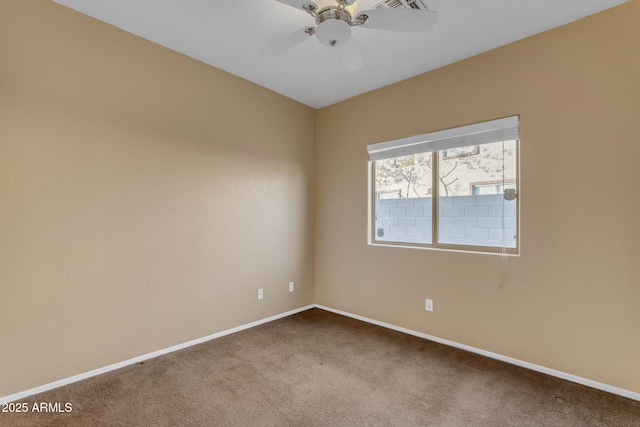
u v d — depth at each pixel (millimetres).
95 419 1756
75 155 2123
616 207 2043
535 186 2344
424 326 2941
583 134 2154
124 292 2354
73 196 2115
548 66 2291
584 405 1912
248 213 3184
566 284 2215
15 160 1900
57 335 2059
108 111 2266
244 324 3152
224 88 2973
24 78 1925
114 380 2158
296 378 2217
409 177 3152
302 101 3699
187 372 2281
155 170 2512
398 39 2408
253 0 2004
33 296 1970
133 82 2389
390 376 2250
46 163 2008
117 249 2316
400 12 1670
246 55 2701
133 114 2393
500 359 2492
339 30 1787
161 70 2545
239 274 3105
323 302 3850
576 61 2180
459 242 2814
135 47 2400
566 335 2213
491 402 1944
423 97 2969
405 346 2756
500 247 2564
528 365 2363
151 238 2494
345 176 3621
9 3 1875
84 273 2168
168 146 2590
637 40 1976
